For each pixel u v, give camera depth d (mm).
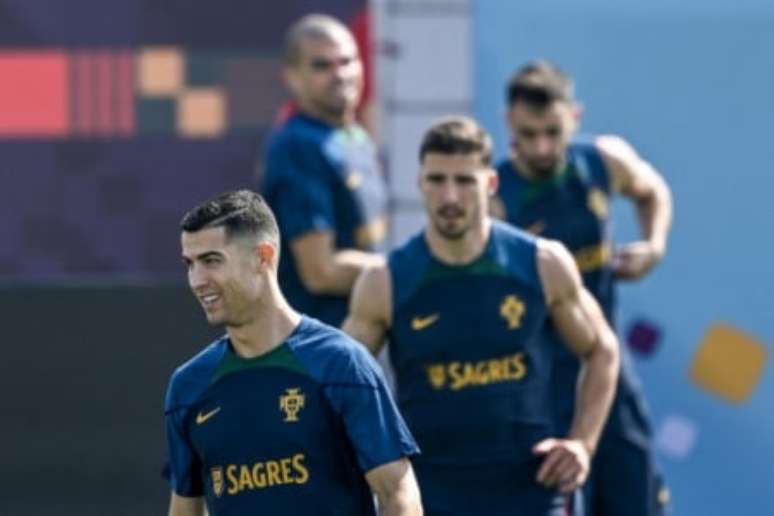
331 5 27875
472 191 20172
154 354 27656
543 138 24391
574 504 22906
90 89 27453
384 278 20578
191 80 27594
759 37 28953
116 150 27484
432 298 20469
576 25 28859
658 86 29062
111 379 27641
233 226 16078
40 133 27359
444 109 28359
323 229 24875
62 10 27344
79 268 27500
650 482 25922
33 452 27625
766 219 29062
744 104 29031
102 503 27719
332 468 16391
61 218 27438
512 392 20516
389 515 16328
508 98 24656
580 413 21031
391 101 28172
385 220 26578
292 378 16328
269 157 25188
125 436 27703
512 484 20594
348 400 16266
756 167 29062
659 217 25984
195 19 27547
